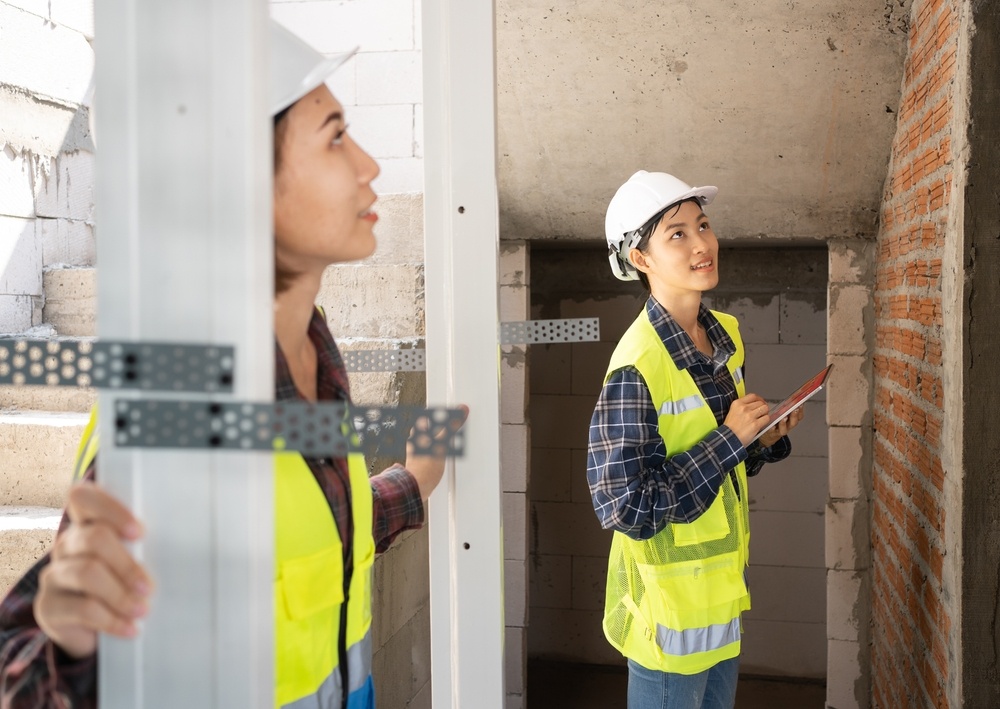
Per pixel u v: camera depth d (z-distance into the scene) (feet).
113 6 2.12
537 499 13.53
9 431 6.91
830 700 10.03
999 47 5.46
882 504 9.11
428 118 4.25
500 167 9.77
